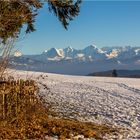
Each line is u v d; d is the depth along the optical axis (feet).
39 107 53.88
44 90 101.96
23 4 53.72
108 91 108.58
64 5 58.65
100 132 49.26
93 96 95.14
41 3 55.01
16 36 51.39
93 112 68.64
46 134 45.65
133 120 61.00
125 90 112.98
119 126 55.62
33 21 57.06
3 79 50.01
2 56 49.34
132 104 81.35
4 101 47.11
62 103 79.15
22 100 49.39
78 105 77.71
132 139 46.39
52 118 55.26
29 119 49.49
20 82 50.47
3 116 46.68
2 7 51.13
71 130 47.93
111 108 74.49
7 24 51.52
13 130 44.65
